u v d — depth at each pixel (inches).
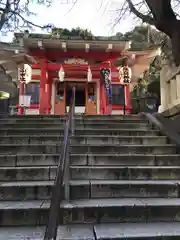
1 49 446.6
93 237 92.8
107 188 132.6
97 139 208.1
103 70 470.0
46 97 477.1
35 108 514.0
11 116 285.1
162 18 158.9
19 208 110.0
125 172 153.3
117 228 103.0
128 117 290.8
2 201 124.3
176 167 158.1
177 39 157.8
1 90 643.5
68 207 111.0
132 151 189.5
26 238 92.6
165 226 105.6
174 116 235.6
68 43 456.4
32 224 108.9
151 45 406.9
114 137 209.0
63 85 549.3
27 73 454.3
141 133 226.5
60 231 99.7
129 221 111.8
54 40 447.2
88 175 152.5
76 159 170.6
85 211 111.0
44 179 150.0
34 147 189.9
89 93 551.2
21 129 229.0
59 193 84.0
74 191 130.5
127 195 132.6
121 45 462.0
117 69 522.6
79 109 544.4
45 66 479.8
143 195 133.0
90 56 494.3
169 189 134.0
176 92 243.4
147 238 93.4
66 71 507.5
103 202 119.6
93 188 132.0
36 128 239.9
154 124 244.4
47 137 207.5
